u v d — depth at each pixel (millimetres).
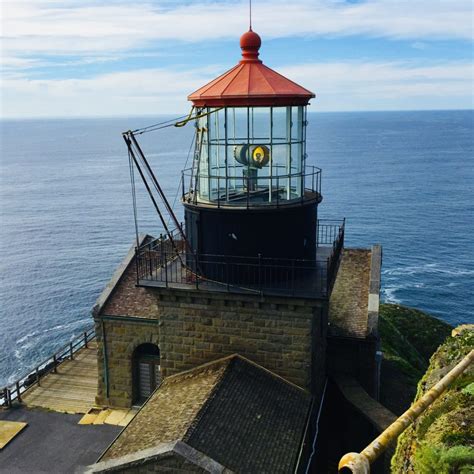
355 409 20906
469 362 9492
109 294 22594
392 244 86500
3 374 48438
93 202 129000
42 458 18547
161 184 151875
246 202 16609
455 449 8289
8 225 106938
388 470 18297
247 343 17141
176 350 17969
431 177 156750
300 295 15758
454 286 68062
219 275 16953
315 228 18141
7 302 65250
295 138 16859
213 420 14258
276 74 16828
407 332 41281
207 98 16031
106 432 20219
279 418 15336
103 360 22234
